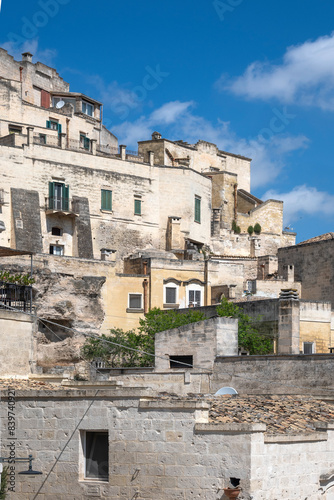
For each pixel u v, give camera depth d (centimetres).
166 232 8156
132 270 6931
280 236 9844
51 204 7331
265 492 2105
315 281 7419
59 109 8781
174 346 3684
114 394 2198
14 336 3131
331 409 2725
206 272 6988
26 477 2236
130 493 2147
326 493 2322
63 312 6016
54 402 2255
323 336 5294
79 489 2194
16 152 7219
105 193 7769
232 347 3600
